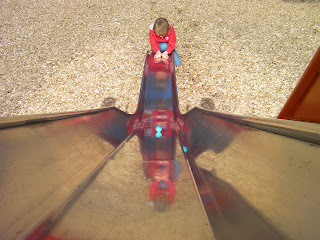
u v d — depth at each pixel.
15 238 0.53
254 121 1.04
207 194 0.92
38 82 2.86
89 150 1.23
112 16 4.03
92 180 0.81
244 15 3.82
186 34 3.45
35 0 4.73
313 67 1.47
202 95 2.58
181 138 1.95
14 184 0.66
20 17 4.16
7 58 3.23
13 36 3.66
